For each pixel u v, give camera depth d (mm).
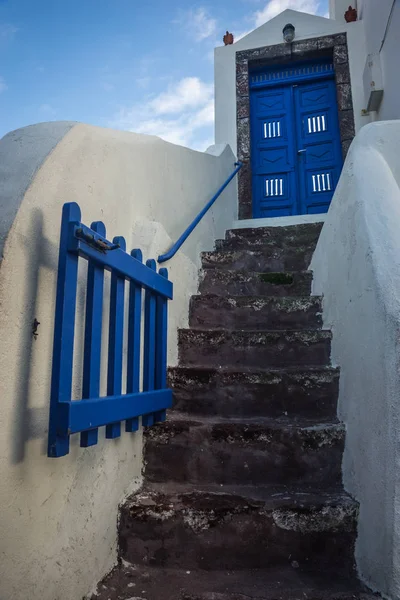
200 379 2010
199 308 2574
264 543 1459
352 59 5109
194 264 2793
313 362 2166
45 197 1161
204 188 3430
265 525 1469
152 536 1504
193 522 1491
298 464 1701
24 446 1046
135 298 1577
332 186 5098
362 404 1530
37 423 1098
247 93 5352
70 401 1065
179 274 2424
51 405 1057
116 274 1420
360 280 1679
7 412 987
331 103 5293
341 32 5211
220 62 5508
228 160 4586
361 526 1425
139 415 1515
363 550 1396
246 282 2863
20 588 1024
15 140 1294
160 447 1780
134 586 1373
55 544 1168
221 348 2248
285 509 1473
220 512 1489
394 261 1501
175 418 1921
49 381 1151
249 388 1972
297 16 5391
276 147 5320
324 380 1929
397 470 1229
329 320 2262
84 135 1425
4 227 1022
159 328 1835
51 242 1178
